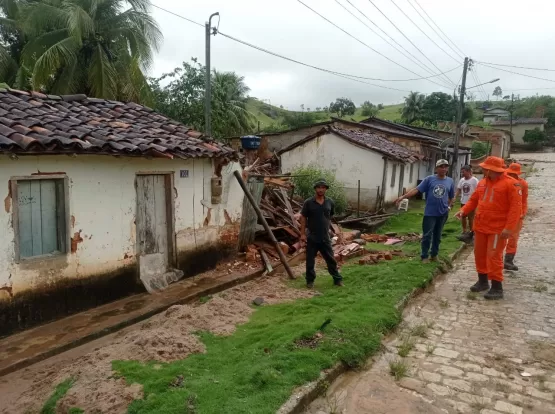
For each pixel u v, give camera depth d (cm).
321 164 1900
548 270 845
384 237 1202
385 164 1762
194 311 562
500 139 4194
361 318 536
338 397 391
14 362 452
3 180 504
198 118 2039
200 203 794
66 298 584
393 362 456
